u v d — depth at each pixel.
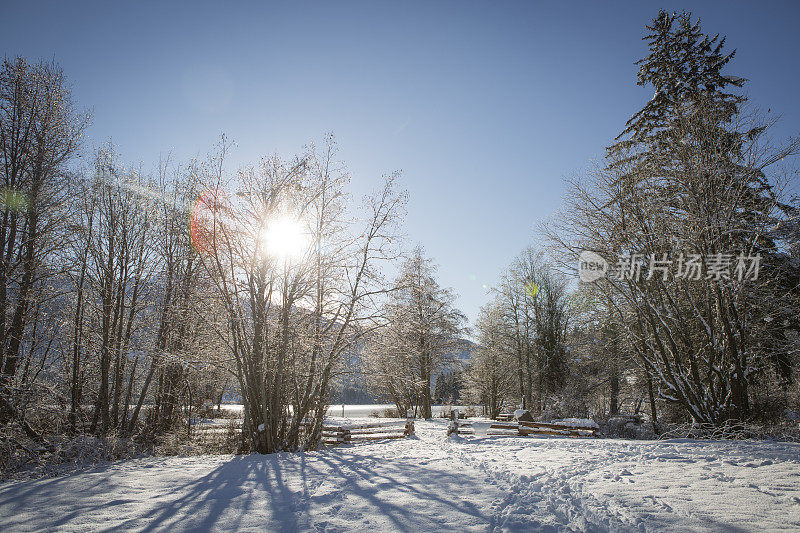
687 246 16.70
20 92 15.95
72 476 9.02
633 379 25.47
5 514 6.29
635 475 7.61
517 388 39.44
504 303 35.34
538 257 34.53
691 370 16.77
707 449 10.11
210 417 26.62
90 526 5.73
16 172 15.80
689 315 17.95
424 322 26.47
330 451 12.75
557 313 32.81
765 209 16.14
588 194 18.95
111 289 16.94
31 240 15.67
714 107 17.38
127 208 17.70
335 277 14.34
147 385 17.50
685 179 16.61
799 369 19.75
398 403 32.50
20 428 13.24
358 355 14.91
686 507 5.59
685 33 20.94
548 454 10.56
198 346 15.91
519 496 6.49
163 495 7.30
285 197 13.79
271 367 13.64
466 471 8.56
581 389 28.17
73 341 16.94
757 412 17.38
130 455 13.52
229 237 13.52
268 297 13.72
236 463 10.51
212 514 6.18
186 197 17.14
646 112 21.30
